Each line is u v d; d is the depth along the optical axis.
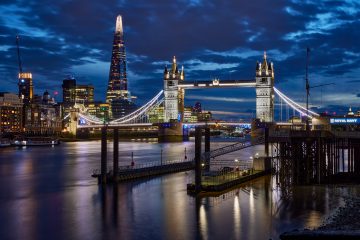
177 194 85.50
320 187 87.62
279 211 69.81
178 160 159.88
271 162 116.62
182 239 57.28
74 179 111.31
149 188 92.88
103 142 99.44
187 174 115.31
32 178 115.06
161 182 101.06
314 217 65.62
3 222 66.25
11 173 127.75
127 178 104.69
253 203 75.94
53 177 116.56
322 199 76.69
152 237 58.22
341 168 120.88
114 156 101.12
